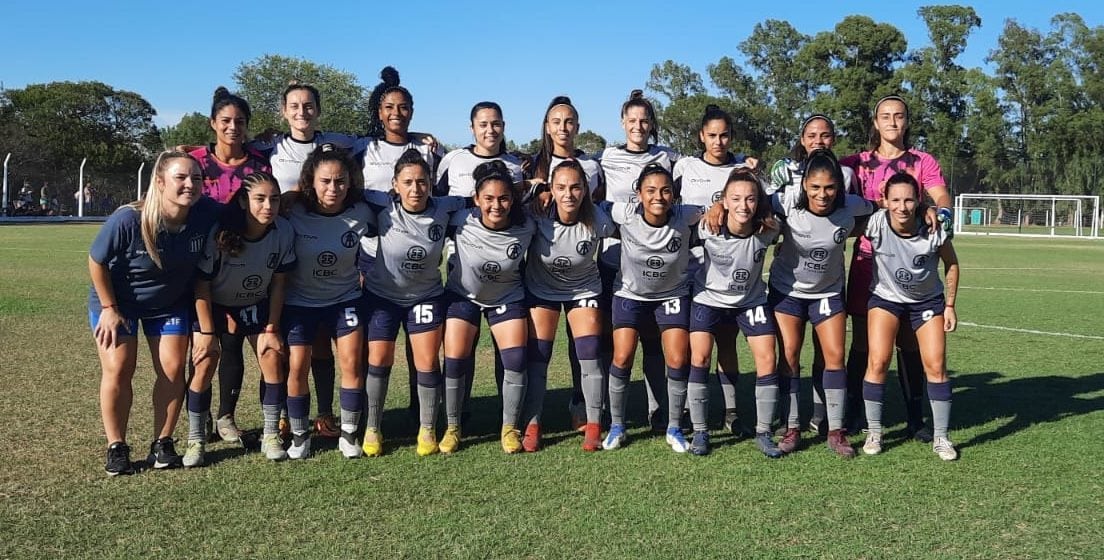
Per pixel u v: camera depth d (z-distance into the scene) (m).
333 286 4.80
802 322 5.06
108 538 3.48
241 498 3.98
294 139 5.47
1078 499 4.07
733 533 3.61
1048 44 63.78
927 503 4.01
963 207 51.38
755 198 4.65
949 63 57.66
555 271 4.94
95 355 7.16
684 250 4.84
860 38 52.66
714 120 5.40
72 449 4.67
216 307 4.77
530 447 4.91
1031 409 5.89
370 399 4.79
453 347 4.84
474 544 3.45
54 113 54.16
